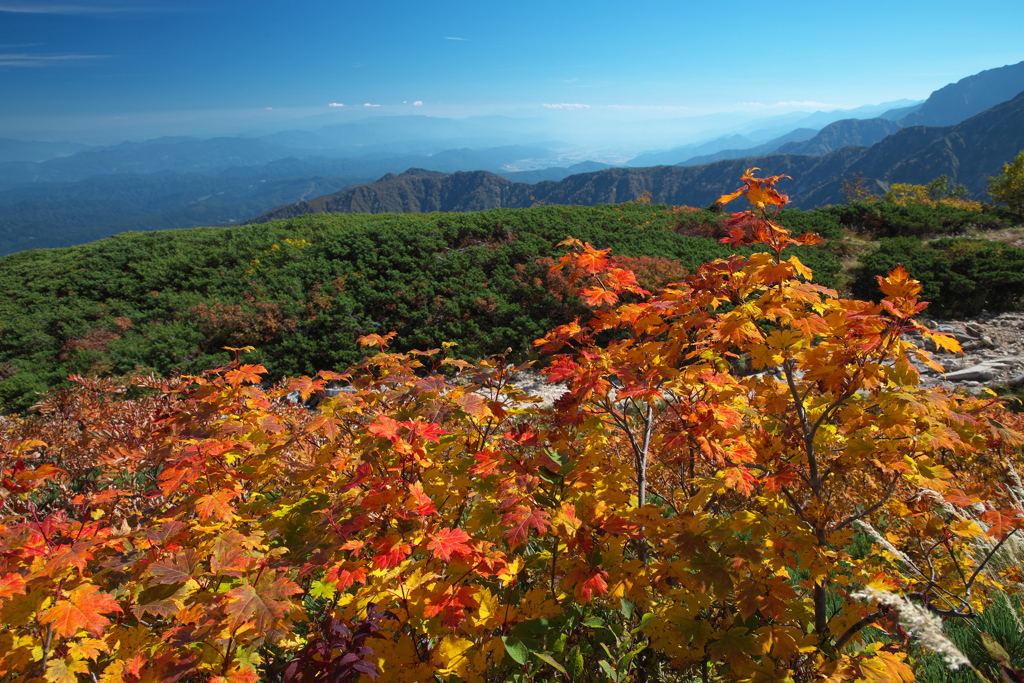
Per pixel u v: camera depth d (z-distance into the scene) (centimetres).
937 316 1189
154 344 1374
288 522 221
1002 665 189
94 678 169
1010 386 718
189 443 232
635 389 210
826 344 195
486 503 205
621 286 276
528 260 1566
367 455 196
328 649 159
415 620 169
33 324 1595
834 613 229
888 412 195
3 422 525
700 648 170
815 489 200
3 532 170
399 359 294
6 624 154
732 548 170
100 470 351
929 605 212
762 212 220
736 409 228
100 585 180
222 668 162
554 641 176
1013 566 255
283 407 433
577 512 201
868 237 2139
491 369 257
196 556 172
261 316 1420
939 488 206
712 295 216
